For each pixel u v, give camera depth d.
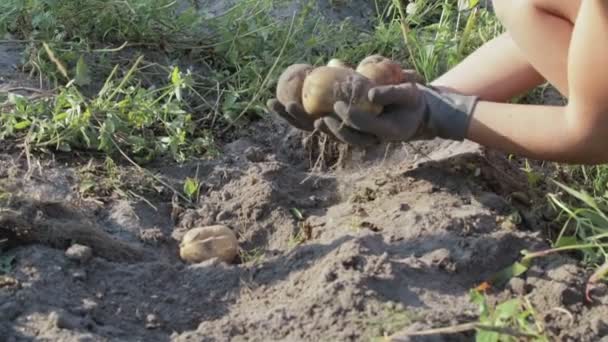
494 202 2.05
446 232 1.93
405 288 1.81
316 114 1.85
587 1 1.71
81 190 2.06
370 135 1.84
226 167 2.17
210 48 2.52
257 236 2.01
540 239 1.94
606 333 1.77
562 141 1.83
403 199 2.05
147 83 2.39
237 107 2.32
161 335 1.76
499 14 1.96
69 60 2.37
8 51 2.41
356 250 1.85
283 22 2.63
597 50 1.71
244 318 1.77
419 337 1.69
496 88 2.06
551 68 1.92
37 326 1.72
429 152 2.20
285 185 2.13
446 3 2.56
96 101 2.21
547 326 1.77
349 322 1.73
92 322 1.75
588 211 1.99
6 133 2.14
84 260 1.85
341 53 2.53
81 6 2.47
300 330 1.73
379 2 2.88
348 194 2.11
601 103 1.76
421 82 1.97
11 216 1.87
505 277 1.85
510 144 1.86
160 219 2.05
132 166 2.15
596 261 1.93
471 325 1.65
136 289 1.83
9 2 2.42
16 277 1.80
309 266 1.86
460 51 2.46
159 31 2.51
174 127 2.20
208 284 1.85
